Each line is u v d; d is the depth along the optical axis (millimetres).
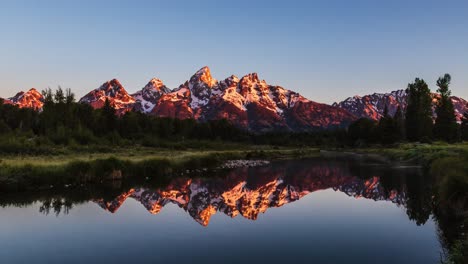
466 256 10781
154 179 38344
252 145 130625
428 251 13664
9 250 14359
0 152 50594
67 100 86750
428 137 89562
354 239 15664
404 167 48188
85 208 23188
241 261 12797
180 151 78750
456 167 23359
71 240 15836
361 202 25344
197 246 14836
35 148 54469
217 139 129500
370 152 92375
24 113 94000
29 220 19781
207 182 37844
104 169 35281
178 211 22797
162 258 13227
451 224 16844
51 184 30453
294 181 38938
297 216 20953
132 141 90375
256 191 32156
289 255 13477
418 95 94000
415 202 23922
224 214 21812
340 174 44719
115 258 13266
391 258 12961
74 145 64375
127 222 19469
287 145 141875
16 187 28141
